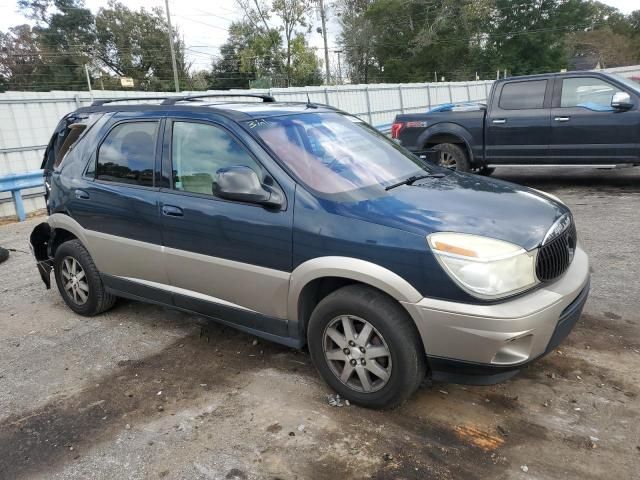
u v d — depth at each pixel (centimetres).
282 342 353
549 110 844
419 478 265
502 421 306
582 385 336
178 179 388
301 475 271
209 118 378
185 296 397
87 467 286
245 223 342
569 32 5553
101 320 483
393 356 297
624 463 268
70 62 5628
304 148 362
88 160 452
